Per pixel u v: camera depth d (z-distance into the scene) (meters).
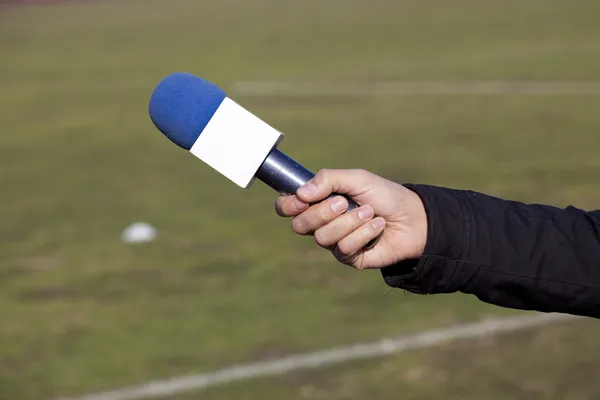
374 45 19.45
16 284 5.48
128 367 4.24
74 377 4.16
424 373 4.04
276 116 11.62
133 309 5.00
